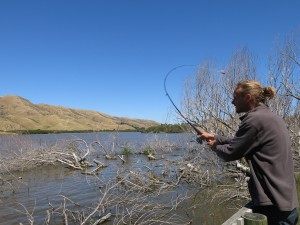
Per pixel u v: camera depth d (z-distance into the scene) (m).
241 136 2.44
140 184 11.84
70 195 11.80
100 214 8.84
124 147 25.28
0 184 13.97
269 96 2.60
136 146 27.98
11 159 18.25
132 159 21.81
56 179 15.26
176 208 9.74
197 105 14.53
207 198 10.77
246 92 2.58
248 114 2.48
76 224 8.41
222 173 13.33
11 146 20.34
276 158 2.36
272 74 12.56
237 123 13.11
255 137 2.40
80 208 9.94
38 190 12.82
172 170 15.46
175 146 25.73
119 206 9.46
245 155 2.47
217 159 13.82
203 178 13.20
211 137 2.99
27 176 16.17
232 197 10.61
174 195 11.24
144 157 22.92
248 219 2.34
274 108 11.98
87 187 13.09
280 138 2.37
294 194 2.39
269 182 2.35
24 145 20.36
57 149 20.20
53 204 10.61
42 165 19.58
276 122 2.41
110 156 22.81
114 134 24.92
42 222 8.69
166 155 22.95
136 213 9.15
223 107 13.77
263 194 2.37
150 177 12.44
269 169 2.37
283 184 2.33
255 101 2.58
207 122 14.12
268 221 2.45
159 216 8.97
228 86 14.00
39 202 10.90
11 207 10.30
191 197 10.93
